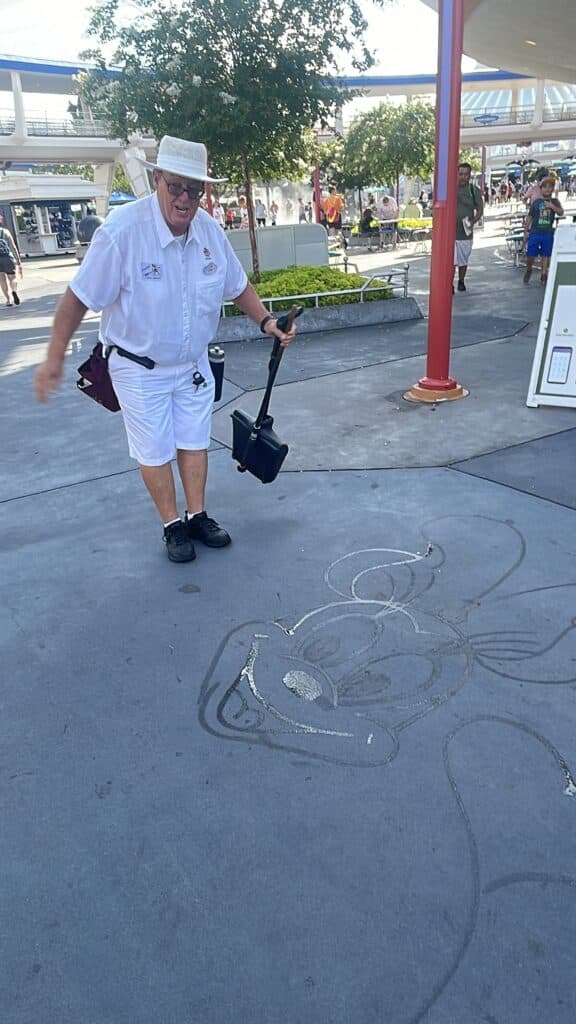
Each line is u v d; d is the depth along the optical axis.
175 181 2.81
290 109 9.14
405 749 2.32
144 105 9.10
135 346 3.20
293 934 1.78
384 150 23.25
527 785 2.16
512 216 22.00
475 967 1.68
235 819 2.11
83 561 3.58
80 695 2.64
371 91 37.50
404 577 3.25
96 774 2.29
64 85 35.12
